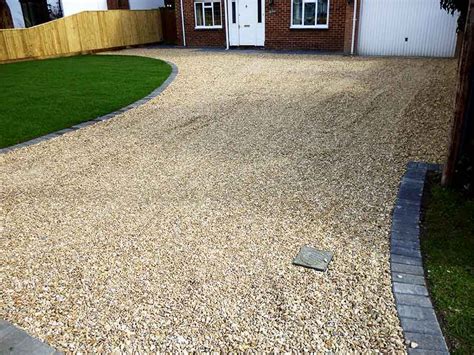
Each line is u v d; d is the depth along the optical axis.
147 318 2.51
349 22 14.42
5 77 11.55
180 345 2.30
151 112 7.54
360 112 7.07
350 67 11.58
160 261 3.09
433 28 13.45
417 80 9.47
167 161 5.17
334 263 3.01
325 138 5.82
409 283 2.73
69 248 3.30
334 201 3.96
